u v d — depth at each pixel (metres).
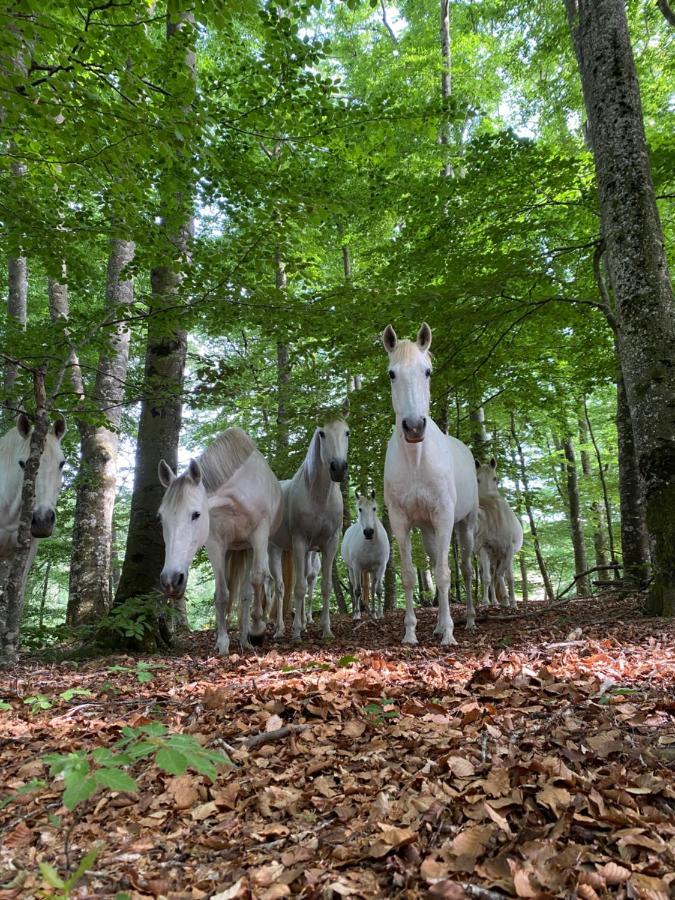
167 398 6.59
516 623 6.60
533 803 1.75
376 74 13.28
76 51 4.32
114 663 5.23
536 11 10.63
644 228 5.51
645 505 5.29
